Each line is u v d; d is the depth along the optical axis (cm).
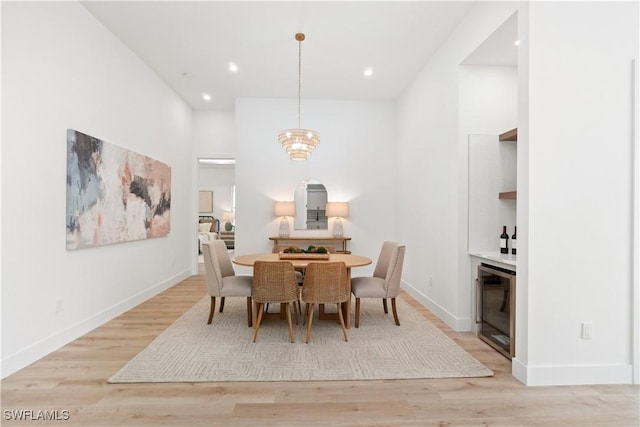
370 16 345
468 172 353
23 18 257
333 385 235
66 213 303
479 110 355
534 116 238
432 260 425
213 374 247
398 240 589
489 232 354
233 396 219
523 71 244
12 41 248
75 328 316
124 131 404
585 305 241
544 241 238
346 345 305
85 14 330
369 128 609
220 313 402
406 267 538
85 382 235
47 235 281
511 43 309
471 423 193
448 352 290
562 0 240
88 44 335
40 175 273
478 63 352
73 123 312
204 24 361
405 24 358
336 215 575
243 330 342
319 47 411
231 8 332
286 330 345
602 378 241
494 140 354
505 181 354
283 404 211
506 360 279
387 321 378
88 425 188
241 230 597
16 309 251
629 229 242
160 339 315
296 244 598
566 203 240
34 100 267
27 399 213
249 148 595
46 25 279
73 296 314
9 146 245
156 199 484
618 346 243
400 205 577
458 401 216
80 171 317
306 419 196
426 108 451
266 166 598
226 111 656
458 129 354
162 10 335
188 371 251
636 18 243
